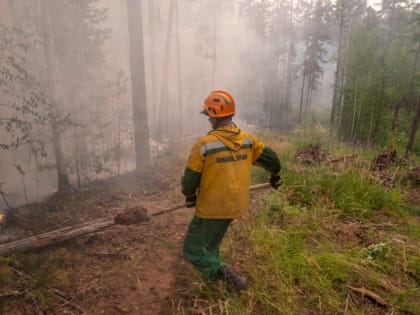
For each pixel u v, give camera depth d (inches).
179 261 118.9
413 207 166.1
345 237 134.4
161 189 209.8
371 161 235.8
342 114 550.6
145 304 96.8
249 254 119.0
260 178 200.7
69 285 104.5
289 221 144.6
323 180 173.5
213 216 92.7
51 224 156.8
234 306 92.8
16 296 96.2
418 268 113.2
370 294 100.2
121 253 124.4
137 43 241.3
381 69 552.1
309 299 98.1
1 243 133.5
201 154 88.7
